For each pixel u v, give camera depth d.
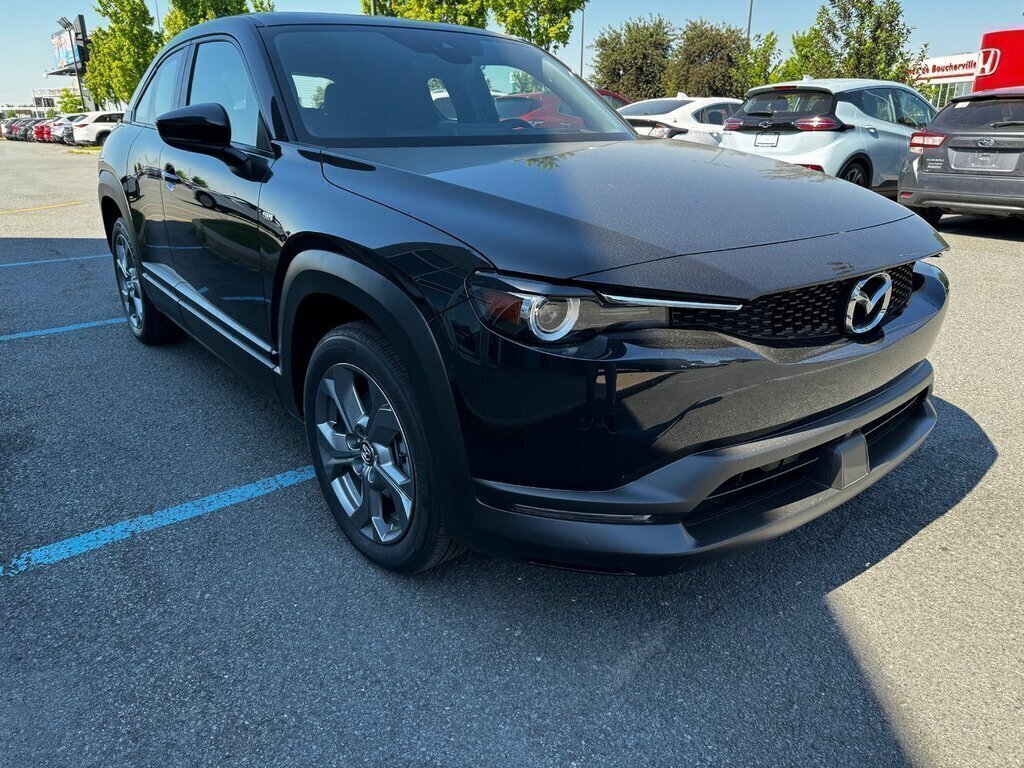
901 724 1.71
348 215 1.98
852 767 1.60
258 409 3.41
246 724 1.70
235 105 2.74
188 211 2.91
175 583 2.19
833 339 1.82
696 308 1.58
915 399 2.27
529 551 1.74
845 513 2.56
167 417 3.32
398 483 2.04
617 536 1.66
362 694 1.79
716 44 34.56
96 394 3.58
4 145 37.84
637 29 36.72
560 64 3.42
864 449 1.96
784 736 1.67
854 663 1.89
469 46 3.09
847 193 2.18
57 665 1.87
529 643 1.96
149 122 3.67
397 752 1.63
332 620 2.04
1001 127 6.75
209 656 1.91
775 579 2.21
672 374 1.57
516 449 1.67
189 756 1.62
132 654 1.91
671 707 1.75
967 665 1.88
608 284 1.54
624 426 1.58
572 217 1.74
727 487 1.75
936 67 28.98
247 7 30.61
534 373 1.58
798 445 1.77
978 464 2.87
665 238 1.69
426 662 1.89
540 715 1.73
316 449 2.34
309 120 2.46
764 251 1.71
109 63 35.06
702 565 1.73
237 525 2.49
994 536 2.41
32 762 1.60
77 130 31.12
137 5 33.72
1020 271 6.05
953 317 4.80
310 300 2.20
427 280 1.73
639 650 1.93
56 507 2.59
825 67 20.94
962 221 8.75
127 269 4.16
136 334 4.28
